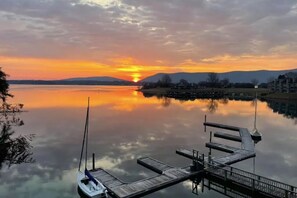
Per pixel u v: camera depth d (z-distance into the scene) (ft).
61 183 83.41
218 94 562.25
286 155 116.26
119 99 447.42
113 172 93.20
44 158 108.88
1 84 147.02
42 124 186.60
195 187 80.79
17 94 525.75
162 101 418.72
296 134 164.35
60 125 184.34
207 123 192.24
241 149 118.01
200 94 574.56
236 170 87.81
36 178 87.40
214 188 80.89
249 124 201.67
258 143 139.74
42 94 541.34
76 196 73.97
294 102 404.57
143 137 151.23
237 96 539.29
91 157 111.04
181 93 595.06
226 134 153.28
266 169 96.63
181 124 197.16
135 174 91.09
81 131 165.58
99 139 144.87
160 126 187.62
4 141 129.70
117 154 116.06
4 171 93.40
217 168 86.07
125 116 236.63
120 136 153.17
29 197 73.36
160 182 78.38
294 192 66.85
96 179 77.71
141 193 72.64
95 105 330.75
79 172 83.61
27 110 266.16
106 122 201.98
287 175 90.84
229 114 259.19
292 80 543.39
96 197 68.33
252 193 74.59
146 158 103.71
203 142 140.15
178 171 86.89
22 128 170.09
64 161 105.60
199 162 88.28
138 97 511.81
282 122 212.64
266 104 372.99
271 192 71.05
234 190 78.69
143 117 231.71
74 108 290.15
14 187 79.97
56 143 133.90
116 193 71.05
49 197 73.41
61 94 554.46
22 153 114.93
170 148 127.24
